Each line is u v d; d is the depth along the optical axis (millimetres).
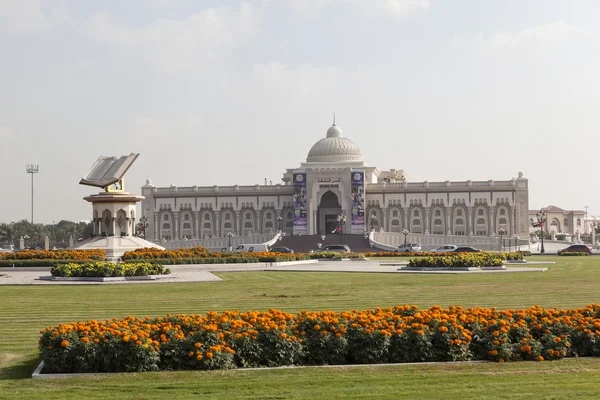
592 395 16297
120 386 17312
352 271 62500
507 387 17062
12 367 19781
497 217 165875
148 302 35750
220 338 19531
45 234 196000
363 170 161750
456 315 21281
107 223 77625
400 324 20453
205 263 69562
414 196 168375
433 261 63438
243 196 172750
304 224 162375
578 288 42031
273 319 20984
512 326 20672
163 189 174125
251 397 16344
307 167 170875
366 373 18531
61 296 39000
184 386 17281
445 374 18391
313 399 16156
